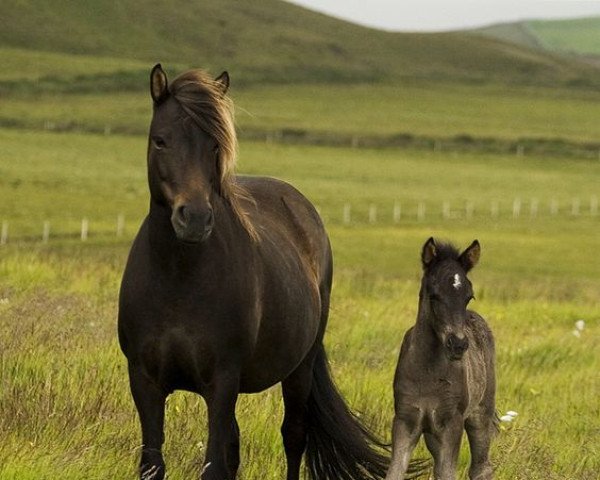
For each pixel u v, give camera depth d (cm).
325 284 1032
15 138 8750
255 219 930
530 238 5422
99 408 944
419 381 882
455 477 894
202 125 753
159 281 779
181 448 911
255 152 9350
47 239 4200
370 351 1498
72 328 1317
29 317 1363
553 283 3612
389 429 1098
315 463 968
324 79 15725
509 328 1912
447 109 14175
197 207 727
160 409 809
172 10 17650
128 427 930
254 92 14088
